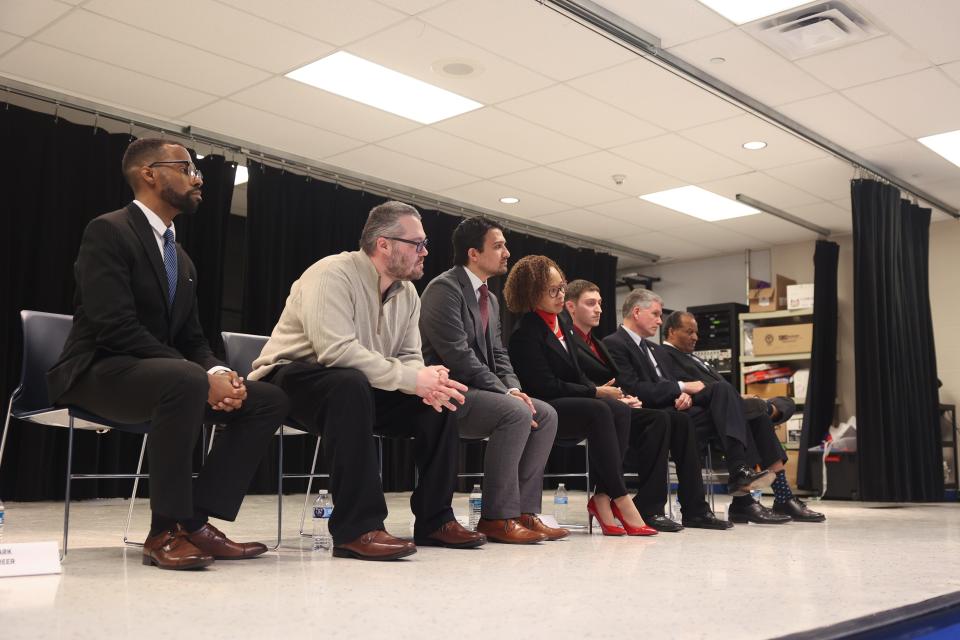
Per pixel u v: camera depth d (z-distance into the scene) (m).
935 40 4.65
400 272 2.57
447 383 2.51
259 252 6.56
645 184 7.17
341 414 2.31
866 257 6.50
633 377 4.02
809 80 5.19
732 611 1.57
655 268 10.02
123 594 1.68
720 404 4.03
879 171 6.79
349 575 1.97
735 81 5.21
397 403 2.64
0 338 5.38
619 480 3.22
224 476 2.21
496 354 3.29
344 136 6.18
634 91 5.32
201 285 6.19
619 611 1.55
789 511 4.33
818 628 1.42
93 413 2.29
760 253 9.26
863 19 4.45
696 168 6.75
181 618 1.43
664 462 3.54
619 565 2.24
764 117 5.66
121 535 3.10
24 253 5.50
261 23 4.52
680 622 1.45
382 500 2.33
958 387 7.89
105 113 5.68
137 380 2.09
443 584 1.85
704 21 4.50
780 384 8.46
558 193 7.47
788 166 6.67
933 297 8.10
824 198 7.50
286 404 2.29
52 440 5.53
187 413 2.06
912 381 6.83
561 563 2.26
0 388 5.39
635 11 4.41
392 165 6.81
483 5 4.30
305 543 2.82
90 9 4.38
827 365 8.00
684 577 2.03
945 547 2.94
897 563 2.42
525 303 3.47
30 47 4.82
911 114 5.68
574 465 8.66
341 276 2.50
